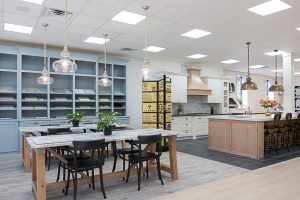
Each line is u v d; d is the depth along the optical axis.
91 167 3.09
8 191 3.37
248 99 11.98
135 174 3.80
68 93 6.61
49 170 4.41
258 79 12.64
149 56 8.12
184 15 4.29
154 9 4.02
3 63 6.07
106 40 6.02
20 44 6.27
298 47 6.64
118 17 4.43
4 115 6.06
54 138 3.33
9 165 4.78
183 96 8.72
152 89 6.67
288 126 6.64
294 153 5.90
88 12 4.14
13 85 6.17
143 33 5.40
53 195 3.21
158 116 6.53
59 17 4.38
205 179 3.85
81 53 6.93
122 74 7.86
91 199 3.07
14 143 5.72
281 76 13.15
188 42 6.21
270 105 6.46
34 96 6.35
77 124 5.20
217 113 10.05
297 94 8.91
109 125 3.69
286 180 2.34
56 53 6.32
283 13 4.15
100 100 7.12
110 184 3.65
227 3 3.76
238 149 5.75
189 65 9.67
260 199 1.86
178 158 5.36
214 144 6.38
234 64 9.66
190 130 8.64
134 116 8.28
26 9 4.00
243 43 6.28
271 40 5.95
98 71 7.23
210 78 9.64
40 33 5.41
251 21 4.57
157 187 3.50
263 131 5.48
